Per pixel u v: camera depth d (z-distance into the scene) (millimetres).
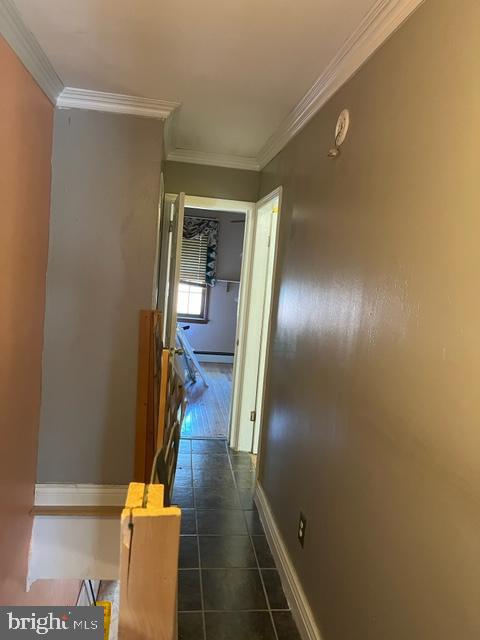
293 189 2557
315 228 2096
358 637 1408
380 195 1417
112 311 2672
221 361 7406
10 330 2025
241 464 3553
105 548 2717
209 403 5102
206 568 2307
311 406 1999
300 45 1720
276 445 2596
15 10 1630
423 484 1103
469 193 979
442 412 1036
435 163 1120
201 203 3627
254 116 2594
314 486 1902
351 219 1648
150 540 667
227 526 2695
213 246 7109
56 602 2795
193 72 2074
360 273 1537
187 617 1983
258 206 3547
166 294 3699
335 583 1615
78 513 2682
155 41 1809
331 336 1789
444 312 1046
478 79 973
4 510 2072
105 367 2701
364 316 1480
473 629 899
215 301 7305
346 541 1542
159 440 1137
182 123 2846
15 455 2221
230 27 1646
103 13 1631
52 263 2598
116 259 2646
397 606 1192
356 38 1580
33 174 2201
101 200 2602
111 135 2572
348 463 1558
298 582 2021
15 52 1817
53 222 2572
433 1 1168
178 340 5883
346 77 1773
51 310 2621
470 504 927
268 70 1977
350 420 1557
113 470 2771
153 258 2668
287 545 2244
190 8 1545
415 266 1186
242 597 2129
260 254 3686
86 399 2709
